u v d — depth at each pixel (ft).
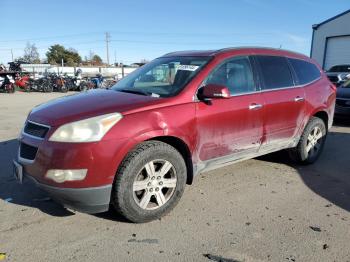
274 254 10.87
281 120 16.98
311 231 12.32
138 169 12.03
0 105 50.24
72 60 305.53
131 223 12.62
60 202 11.82
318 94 19.26
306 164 19.75
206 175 17.67
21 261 10.31
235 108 14.71
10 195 14.87
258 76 16.22
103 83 92.48
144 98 13.14
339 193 15.88
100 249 10.98
